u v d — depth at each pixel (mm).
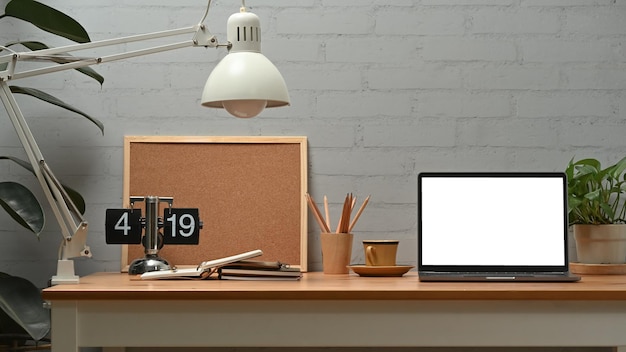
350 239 2201
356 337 1688
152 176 2326
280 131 2361
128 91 2350
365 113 2367
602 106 2385
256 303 1685
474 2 2383
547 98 2381
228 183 2334
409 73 2371
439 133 2369
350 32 2369
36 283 2326
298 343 1686
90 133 2346
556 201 2066
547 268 2035
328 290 1668
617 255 2219
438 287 1737
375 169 2365
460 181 2084
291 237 2320
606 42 2389
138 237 2109
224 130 2355
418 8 2377
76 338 1665
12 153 2334
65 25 2086
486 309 1697
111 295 1659
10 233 2330
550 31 2387
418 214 2076
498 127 2375
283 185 2334
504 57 2381
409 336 1691
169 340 1680
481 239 2057
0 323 2068
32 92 2104
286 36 2365
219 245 2314
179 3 2361
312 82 2363
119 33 2359
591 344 1694
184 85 2355
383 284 1824
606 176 2273
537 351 2346
